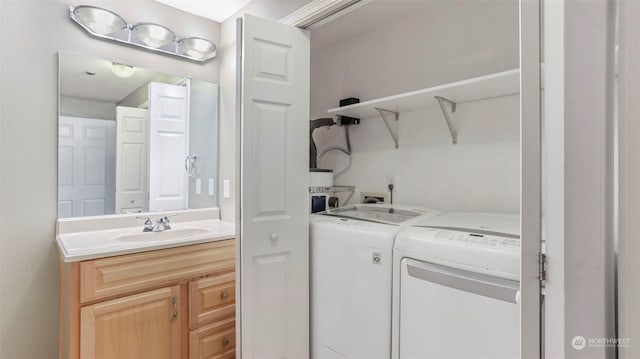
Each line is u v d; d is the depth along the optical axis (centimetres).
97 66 186
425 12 205
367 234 142
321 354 165
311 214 189
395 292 133
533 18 67
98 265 139
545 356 65
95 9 175
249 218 151
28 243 164
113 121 193
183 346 164
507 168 171
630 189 49
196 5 213
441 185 197
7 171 158
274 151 159
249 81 150
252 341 153
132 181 201
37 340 166
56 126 172
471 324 109
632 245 48
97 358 138
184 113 223
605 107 53
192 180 227
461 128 188
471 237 118
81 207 182
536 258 67
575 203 57
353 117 240
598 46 53
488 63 177
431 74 202
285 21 172
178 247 162
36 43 165
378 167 231
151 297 153
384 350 135
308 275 170
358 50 245
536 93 66
